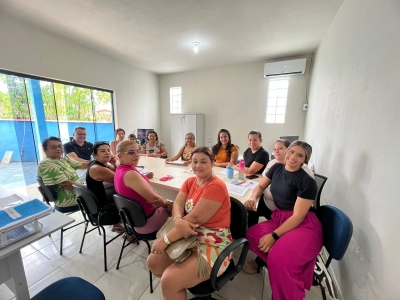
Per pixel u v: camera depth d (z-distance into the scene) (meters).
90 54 3.30
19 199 1.23
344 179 1.43
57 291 0.85
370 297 0.94
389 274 0.82
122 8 2.10
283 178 1.31
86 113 3.60
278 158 1.68
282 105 4.04
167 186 1.68
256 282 1.44
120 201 1.28
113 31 2.65
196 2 1.99
